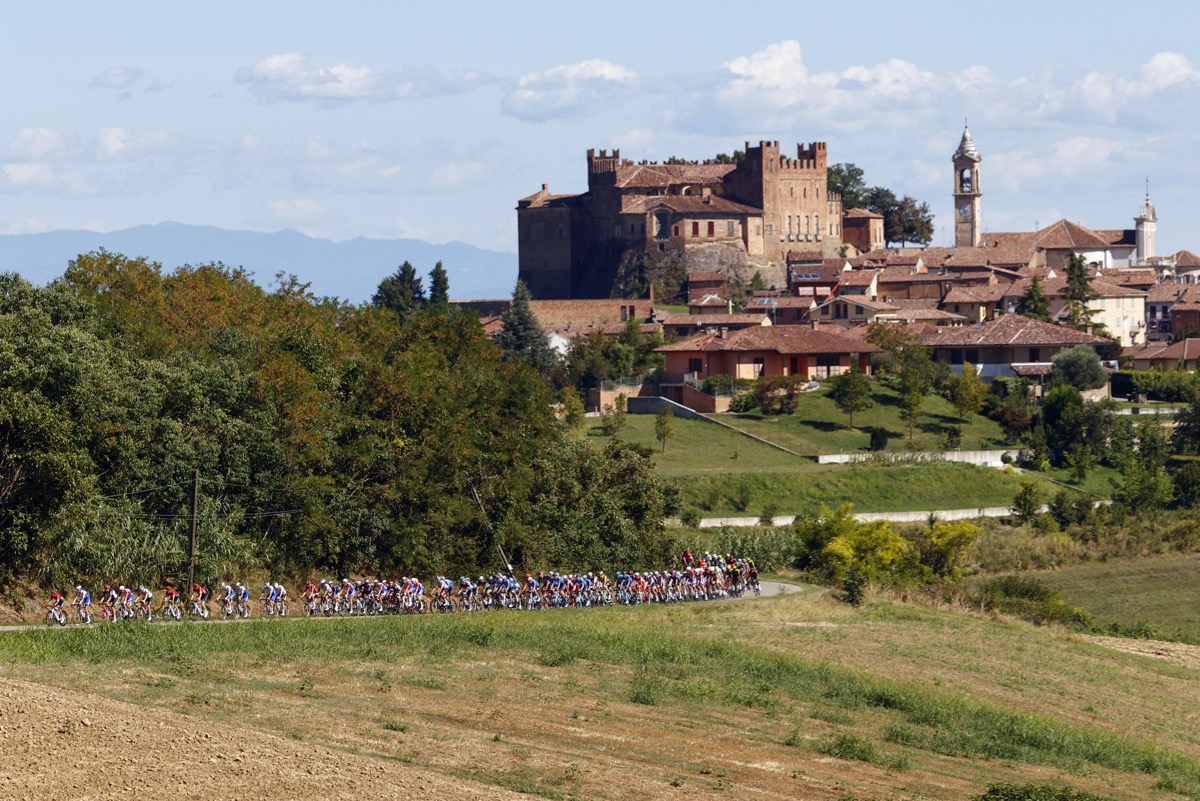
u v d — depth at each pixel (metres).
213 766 131.12
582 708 183.00
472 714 172.25
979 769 179.88
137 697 166.00
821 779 158.88
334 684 184.00
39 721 139.75
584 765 150.38
